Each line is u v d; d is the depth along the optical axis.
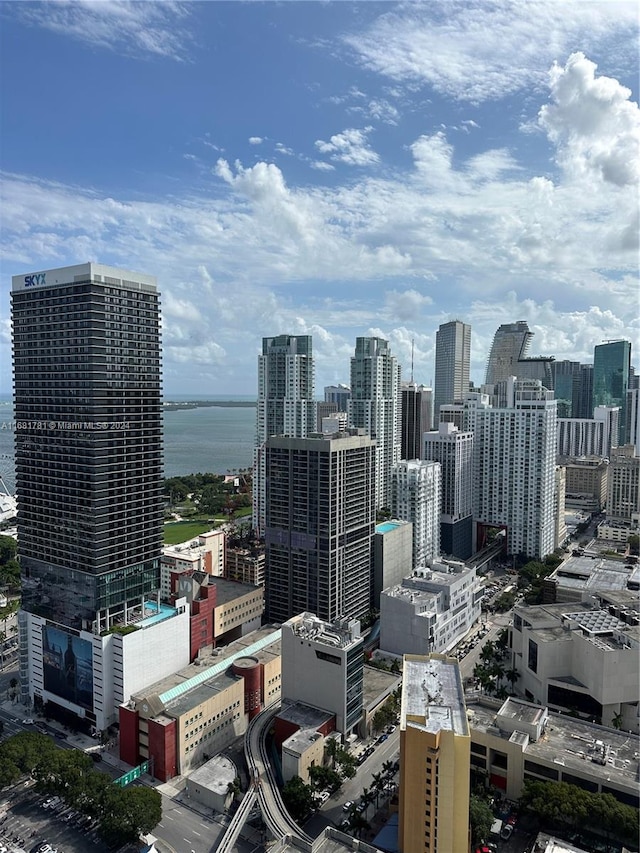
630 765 172.12
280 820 161.75
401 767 139.75
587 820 155.62
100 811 166.88
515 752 177.88
